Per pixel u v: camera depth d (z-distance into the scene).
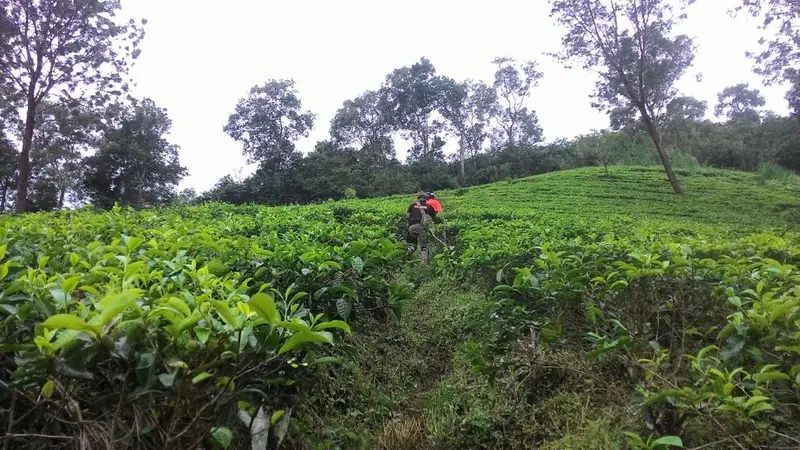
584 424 2.72
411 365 3.78
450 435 2.96
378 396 3.32
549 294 3.11
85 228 4.58
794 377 1.93
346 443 2.88
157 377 1.52
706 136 40.41
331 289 2.95
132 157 31.77
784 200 19.66
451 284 5.41
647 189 22.47
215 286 2.36
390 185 35.00
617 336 2.62
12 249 2.73
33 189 29.75
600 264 3.42
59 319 1.39
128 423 1.67
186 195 33.88
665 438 1.77
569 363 3.01
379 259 3.51
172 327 1.56
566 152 41.25
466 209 14.48
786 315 2.08
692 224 11.81
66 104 21.14
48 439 1.74
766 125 32.53
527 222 9.55
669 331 2.92
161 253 3.14
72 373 1.45
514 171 39.44
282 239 5.09
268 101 35.62
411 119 45.41
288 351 1.84
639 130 31.17
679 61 22.08
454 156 46.56
